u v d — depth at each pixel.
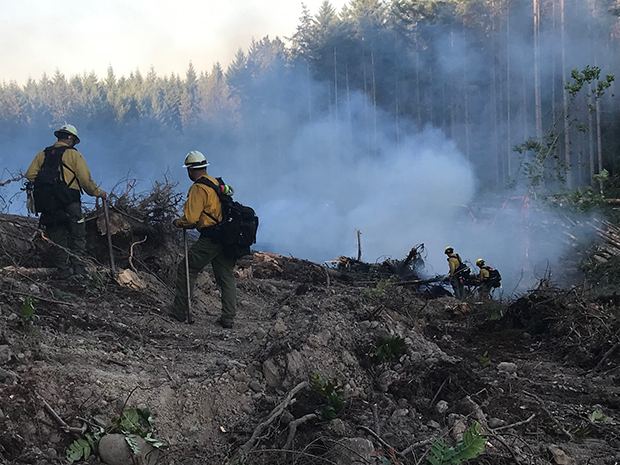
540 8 35.94
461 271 11.69
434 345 5.59
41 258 6.34
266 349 4.39
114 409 3.29
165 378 3.88
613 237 15.88
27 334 3.85
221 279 6.09
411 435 3.55
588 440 3.87
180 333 5.31
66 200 5.86
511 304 7.91
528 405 4.32
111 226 6.99
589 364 5.90
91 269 6.26
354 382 4.21
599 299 7.96
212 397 3.67
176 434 3.33
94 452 2.98
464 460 3.03
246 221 5.98
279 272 10.39
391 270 11.68
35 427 2.99
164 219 7.64
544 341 6.88
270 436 3.37
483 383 4.50
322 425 3.50
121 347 4.37
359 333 4.97
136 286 6.36
